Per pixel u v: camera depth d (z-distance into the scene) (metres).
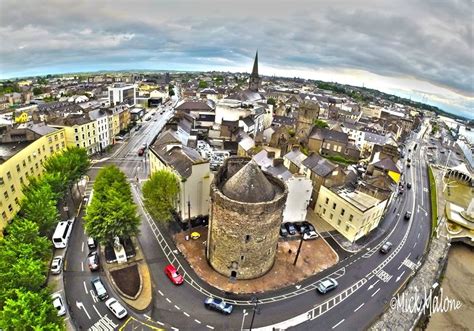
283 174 60.91
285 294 42.91
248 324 37.72
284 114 169.38
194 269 46.12
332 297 43.19
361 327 38.56
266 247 43.31
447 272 57.44
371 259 52.97
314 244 55.34
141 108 154.75
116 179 54.75
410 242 60.06
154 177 53.06
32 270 32.94
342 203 58.59
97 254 47.28
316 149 113.44
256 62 183.62
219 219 42.03
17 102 186.12
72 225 54.62
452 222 70.81
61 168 57.94
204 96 187.38
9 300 28.16
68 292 40.31
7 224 51.31
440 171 112.56
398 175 80.38
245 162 53.12
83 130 88.00
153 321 37.06
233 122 104.88
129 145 104.56
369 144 127.75
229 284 43.72
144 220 58.22
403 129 180.50
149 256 48.41
